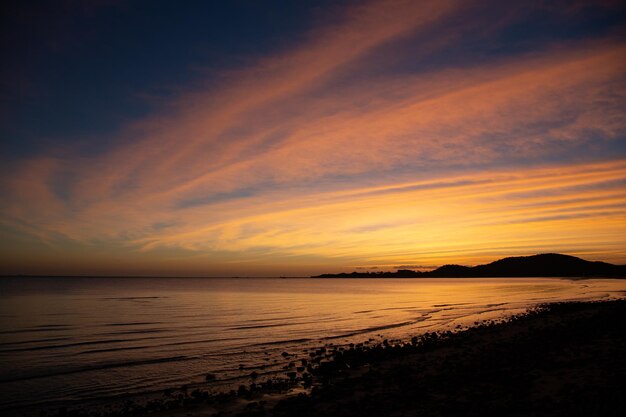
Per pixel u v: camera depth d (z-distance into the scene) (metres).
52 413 14.70
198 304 69.25
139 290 128.25
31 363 22.75
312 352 25.84
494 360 19.03
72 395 16.92
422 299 84.19
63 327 38.22
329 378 18.52
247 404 14.97
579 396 11.44
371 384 16.28
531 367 16.36
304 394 15.40
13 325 39.62
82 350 26.67
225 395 16.34
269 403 14.89
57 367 21.80
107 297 87.06
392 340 30.70
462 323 40.94
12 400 16.28
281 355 25.11
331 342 30.14
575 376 14.10
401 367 19.50
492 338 27.14
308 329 37.41
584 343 20.58
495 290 121.69
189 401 15.59
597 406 10.23
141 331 35.84
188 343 29.59
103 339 31.27
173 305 66.56
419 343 27.41
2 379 19.39
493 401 12.05
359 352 24.38
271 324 41.25
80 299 79.38
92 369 21.39
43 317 46.78
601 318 30.81
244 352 26.16
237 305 67.50
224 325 40.28
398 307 63.00
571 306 46.56
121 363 22.80
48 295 90.88
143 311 55.44
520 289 122.69
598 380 13.18
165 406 15.04
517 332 28.78
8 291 108.19
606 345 19.50
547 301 68.75
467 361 19.69
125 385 18.38
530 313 45.19
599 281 190.00
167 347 27.91
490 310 54.56
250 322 43.00
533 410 10.64
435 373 17.58
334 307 63.59
